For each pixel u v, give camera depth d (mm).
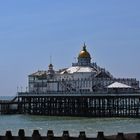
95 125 152625
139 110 194000
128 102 196000
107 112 197250
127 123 161375
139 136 61562
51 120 182125
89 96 198625
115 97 195125
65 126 149000
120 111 196375
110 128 139125
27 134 109750
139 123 161000
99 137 62250
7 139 65750
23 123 167500
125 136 61969
